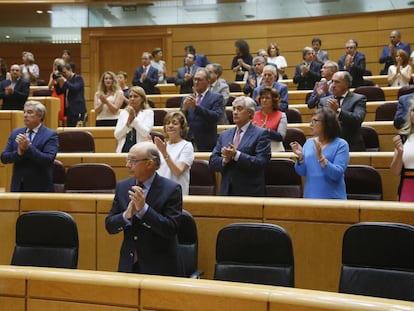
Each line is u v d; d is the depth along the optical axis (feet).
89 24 39.06
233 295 7.43
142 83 29.04
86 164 15.17
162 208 9.33
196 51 37.83
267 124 15.51
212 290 7.55
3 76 28.25
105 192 14.99
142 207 9.01
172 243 9.46
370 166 14.61
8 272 8.60
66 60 33.35
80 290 8.23
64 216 10.59
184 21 38.01
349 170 13.55
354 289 8.80
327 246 11.10
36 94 29.32
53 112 21.61
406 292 8.55
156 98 27.27
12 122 19.54
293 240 11.33
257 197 12.25
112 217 9.43
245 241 9.43
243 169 12.47
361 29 35.50
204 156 15.67
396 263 8.75
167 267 9.31
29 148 13.46
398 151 11.97
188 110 16.52
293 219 11.34
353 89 24.02
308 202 11.25
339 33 35.96
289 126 19.48
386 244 8.80
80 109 24.80
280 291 7.28
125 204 9.57
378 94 23.44
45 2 37.09
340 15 35.94
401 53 25.84
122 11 38.42
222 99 16.93
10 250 12.83
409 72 25.76
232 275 9.38
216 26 37.65
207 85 16.97
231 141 12.98
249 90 23.49
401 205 10.63
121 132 16.76
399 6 34.71
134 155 9.37
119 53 38.83
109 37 38.78
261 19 37.17
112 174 15.11
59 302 8.34
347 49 26.20
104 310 8.09
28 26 42.88
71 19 40.88
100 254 12.49
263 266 9.36
